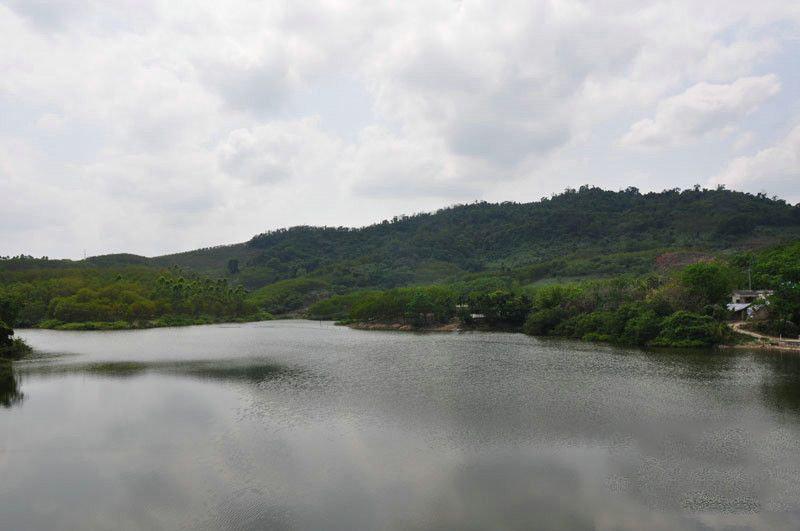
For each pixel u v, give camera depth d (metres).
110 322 191.62
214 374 76.19
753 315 113.69
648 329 104.94
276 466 37.72
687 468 36.62
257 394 61.47
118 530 29.08
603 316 121.56
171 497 32.94
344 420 49.38
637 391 59.81
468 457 39.03
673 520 29.38
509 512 30.36
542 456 39.09
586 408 52.38
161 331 173.88
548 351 99.38
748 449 40.16
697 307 110.31
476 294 164.00
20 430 47.53
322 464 37.91
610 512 30.33
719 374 69.94
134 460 39.47
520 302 157.75
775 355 86.75
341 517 29.92
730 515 29.94
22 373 78.38
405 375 73.75
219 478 35.75
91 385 68.19
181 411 53.62
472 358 91.00
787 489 33.19
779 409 51.25
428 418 49.62
